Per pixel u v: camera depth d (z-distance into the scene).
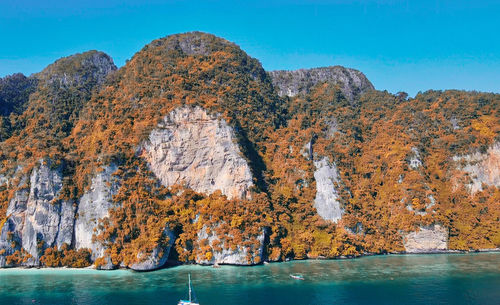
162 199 160.75
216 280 127.31
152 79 188.50
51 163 158.75
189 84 188.38
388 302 105.94
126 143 166.38
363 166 197.25
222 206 155.25
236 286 120.31
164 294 113.69
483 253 171.88
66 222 154.25
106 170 156.62
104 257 145.12
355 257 165.25
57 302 108.88
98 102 191.00
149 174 164.12
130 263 141.88
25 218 154.00
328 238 166.62
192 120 174.00
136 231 149.50
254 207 159.00
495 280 124.19
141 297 111.44
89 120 185.00
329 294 112.50
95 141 171.50
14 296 114.44
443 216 176.38
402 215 178.12
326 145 192.12
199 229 151.62
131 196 154.00
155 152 168.00
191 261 151.12
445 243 173.25
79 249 150.88
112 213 150.88
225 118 176.50
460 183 191.75
